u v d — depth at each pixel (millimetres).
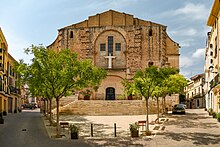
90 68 19953
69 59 19469
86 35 48062
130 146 15766
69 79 19375
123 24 48375
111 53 47500
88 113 38344
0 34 37594
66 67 19484
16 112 49594
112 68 47000
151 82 20797
